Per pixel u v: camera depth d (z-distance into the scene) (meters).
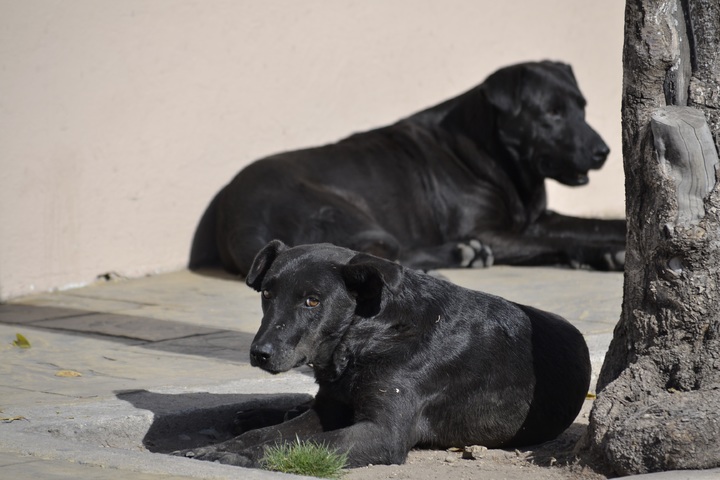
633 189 7.18
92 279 14.21
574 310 11.94
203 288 13.82
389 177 15.15
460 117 15.85
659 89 7.14
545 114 15.16
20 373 9.37
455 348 7.50
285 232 14.03
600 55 20.50
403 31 17.44
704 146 6.83
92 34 14.01
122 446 7.70
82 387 8.81
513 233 15.62
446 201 15.55
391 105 17.36
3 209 13.34
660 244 6.88
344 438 6.96
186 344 10.62
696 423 6.43
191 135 15.05
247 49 15.55
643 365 6.99
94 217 14.19
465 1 18.27
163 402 8.22
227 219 14.41
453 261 14.97
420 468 7.01
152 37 14.57
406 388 7.26
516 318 7.86
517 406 7.66
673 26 7.07
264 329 7.06
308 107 16.31
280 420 8.04
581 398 8.04
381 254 14.14
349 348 7.28
